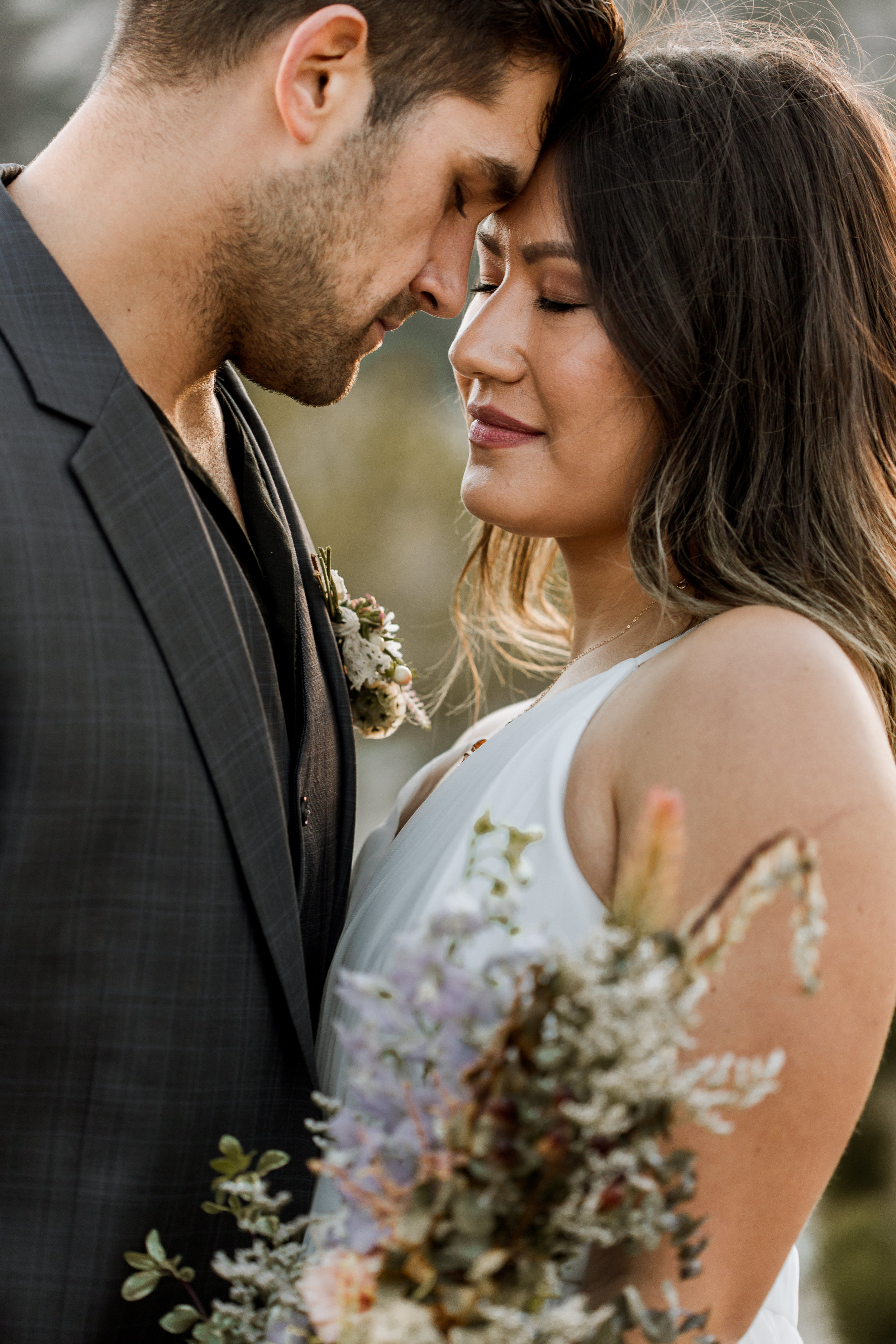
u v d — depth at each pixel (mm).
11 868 1183
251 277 1446
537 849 1273
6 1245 1207
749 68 1508
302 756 1521
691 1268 888
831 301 1453
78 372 1286
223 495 1497
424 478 9117
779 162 1456
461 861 1332
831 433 1446
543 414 1517
